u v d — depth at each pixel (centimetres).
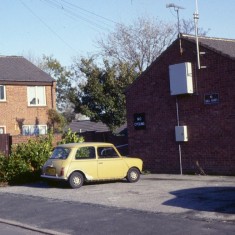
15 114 3241
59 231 981
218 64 1839
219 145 1842
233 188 1432
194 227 916
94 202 1288
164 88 2039
